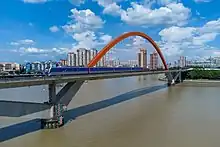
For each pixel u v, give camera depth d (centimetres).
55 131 4012
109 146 3350
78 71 5984
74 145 3388
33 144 3422
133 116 5106
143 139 3625
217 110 5797
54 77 4347
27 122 4481
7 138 3656
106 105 6378
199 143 3462
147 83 14612
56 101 4616
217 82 15062
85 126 4306
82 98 7638
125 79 18725
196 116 5141
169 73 13038
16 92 9800
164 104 6644
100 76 6009
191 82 15225
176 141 3547
